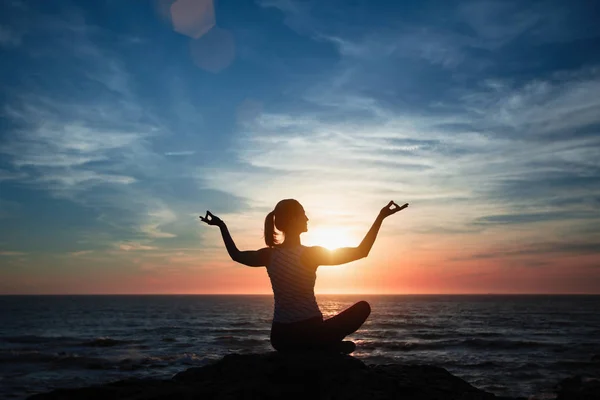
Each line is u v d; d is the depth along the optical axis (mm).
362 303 4344
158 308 127500
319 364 4152
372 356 29516
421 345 35656
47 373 22109
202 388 4047
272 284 4293
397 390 4113
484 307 129750
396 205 3922
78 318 77500
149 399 3840
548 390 18016
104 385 4246
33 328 55094
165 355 28719
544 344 36188
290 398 3959
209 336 43344
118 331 50000
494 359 27766
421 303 169625
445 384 4535
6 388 18203
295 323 4195
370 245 3955
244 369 4332
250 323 64312
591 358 28062
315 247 4191
